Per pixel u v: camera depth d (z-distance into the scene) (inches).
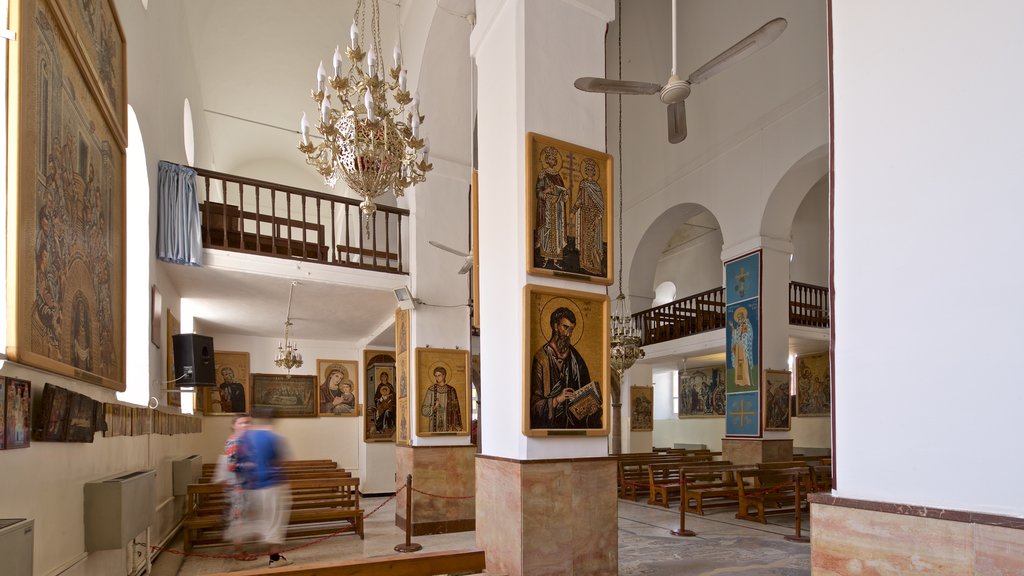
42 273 144.4
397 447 430.0
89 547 180.2
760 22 544.4
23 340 131.0
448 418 408.2
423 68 423.8
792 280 802.8
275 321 539.2
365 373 636.1
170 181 329.1
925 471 99.3
